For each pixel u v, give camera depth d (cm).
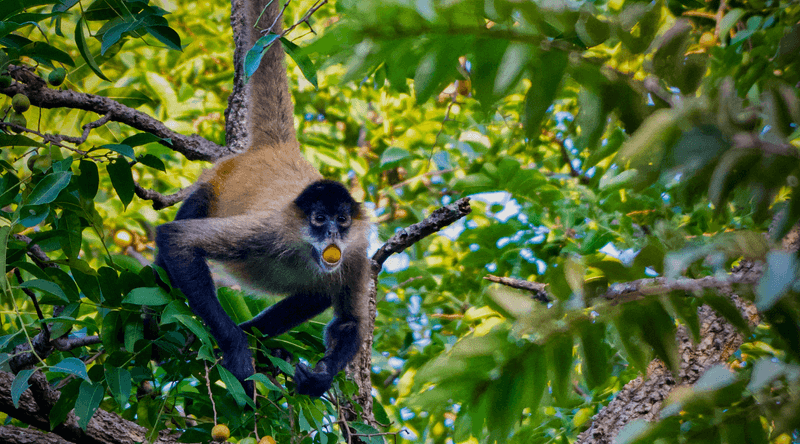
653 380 792
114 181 750
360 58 333
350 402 862
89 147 1030
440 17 328
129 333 721
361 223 1131
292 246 1077
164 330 779
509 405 396
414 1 319
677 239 449
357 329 1029
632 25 362
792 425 343
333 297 1090
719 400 372
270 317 1071
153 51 1691
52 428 690
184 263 925
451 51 338
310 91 1798
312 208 1090
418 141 1633
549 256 1237
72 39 1277
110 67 1572
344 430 784
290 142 1171
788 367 337
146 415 756
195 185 1079
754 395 374
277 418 772
